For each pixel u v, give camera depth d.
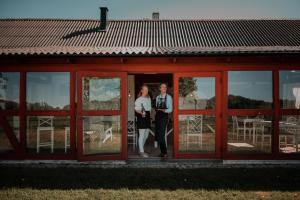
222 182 7.29
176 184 7.16
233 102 9.30
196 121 9.32
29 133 9.34
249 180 7.44
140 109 9.82
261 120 9.28
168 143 12.11
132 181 7.39
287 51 8.65
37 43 13.05
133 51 8.82
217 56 9.09
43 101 9.36
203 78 9.34
